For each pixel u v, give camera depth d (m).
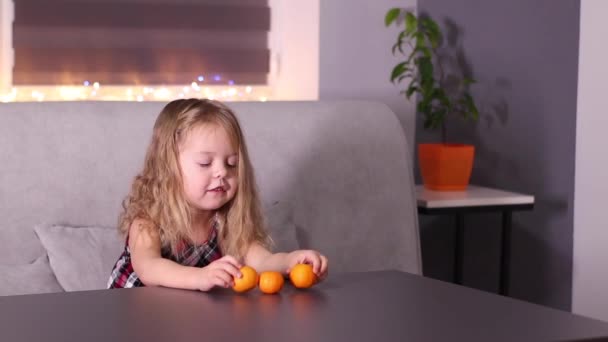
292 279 1.44
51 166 2.33
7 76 3.19
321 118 2.67
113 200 2.38
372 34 3.57
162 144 1.72
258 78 3.51
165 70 3.38
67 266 2.19
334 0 3.50
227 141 1.70
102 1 3.28
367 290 1.42
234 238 1.76
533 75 3.39
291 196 2.57
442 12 3.65
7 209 2.28
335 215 2.62
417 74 3.63
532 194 3.43
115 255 2.26
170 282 1.48
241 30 3.47
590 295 3.25
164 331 1.14
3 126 2.32
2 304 1.27
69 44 3.25
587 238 3.25
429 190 3.25
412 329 1.18
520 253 3.52
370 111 2.74
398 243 2.70
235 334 1.14
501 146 3.53
